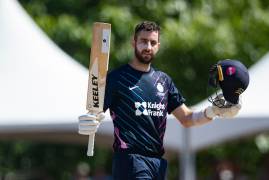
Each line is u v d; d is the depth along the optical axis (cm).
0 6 3397
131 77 1688
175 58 4394
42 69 3250
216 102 1723
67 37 4316
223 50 4425
